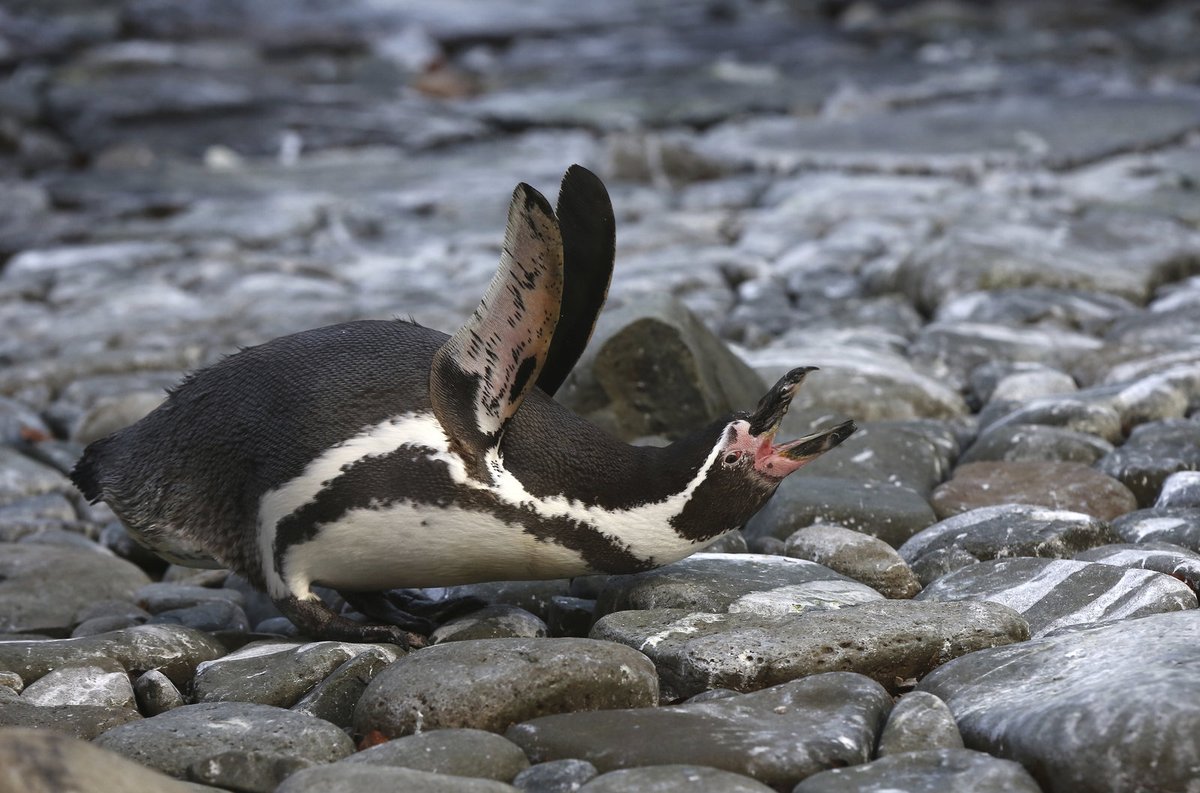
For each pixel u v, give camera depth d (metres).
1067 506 17.02
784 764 10.68
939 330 24.42
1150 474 17.52
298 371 13.66
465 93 61.03
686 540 13.73
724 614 13.37
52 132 53.50
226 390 14.02
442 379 13.12
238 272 33.59
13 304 31.84
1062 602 13.72
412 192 43.59
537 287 12.35
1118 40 66.88
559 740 11.09
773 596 14.03
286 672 12.89
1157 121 47.59
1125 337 23.94
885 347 24.30
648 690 11.97
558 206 13.25
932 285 27.34
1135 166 39.97
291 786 10.20
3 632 15.30
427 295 30.08
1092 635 12.07
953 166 41.66
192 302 31.09
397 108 57.56
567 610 14.56
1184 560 14.30
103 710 12.36
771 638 12.55
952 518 16.31
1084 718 10.37
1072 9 76.06
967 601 13.11
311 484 13.11
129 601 16.23
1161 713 10.07
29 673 13.23
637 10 82.12
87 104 55.34
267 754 11.06
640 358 19.66
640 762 10.77
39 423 23.42
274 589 13.70
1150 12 75.94
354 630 13.58
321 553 13.40
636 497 13.48
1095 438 18.78
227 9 75.25
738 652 12.40
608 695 11.82
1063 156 42.09
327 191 44.34
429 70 65.81
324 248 36.97
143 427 14.73
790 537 15.88
